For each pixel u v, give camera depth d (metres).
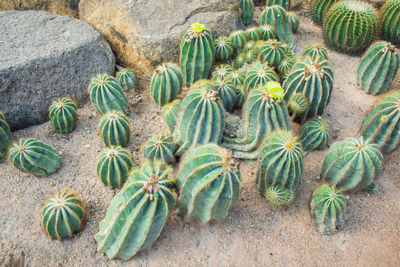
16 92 1.82
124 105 1.86
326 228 1.50
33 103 1.85
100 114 1.92
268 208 1.58
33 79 1.84
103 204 1.58
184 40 1.89
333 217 1.47
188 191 1.37
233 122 1.75
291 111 1.79
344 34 2.19
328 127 1.79
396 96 1.65
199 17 2.16
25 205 1.57
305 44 2.35
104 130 1.68
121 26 2.13
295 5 2.59
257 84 1.80
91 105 1.97
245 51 2.06
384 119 1.61
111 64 2.06
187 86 2.04
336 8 2.19
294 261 1.46
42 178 1.66
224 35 2.20
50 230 1.43
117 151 1.54
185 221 1.51
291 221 1.55
